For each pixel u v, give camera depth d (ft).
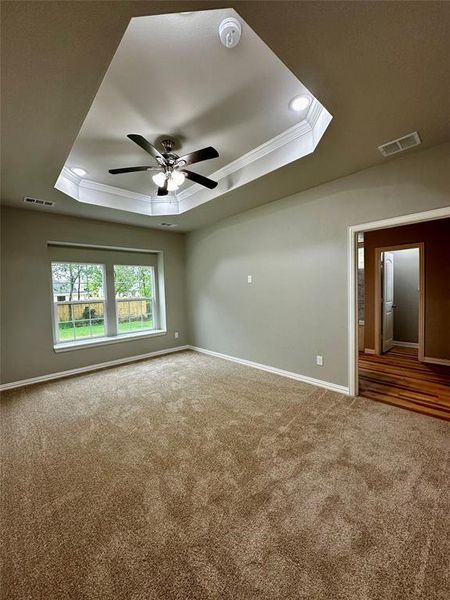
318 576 3.95
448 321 13.98
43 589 3.87
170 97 6.69
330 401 9.77
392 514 4.96
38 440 7.72
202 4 3.75
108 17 3.84
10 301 11.92
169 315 17.93
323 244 10.73
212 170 11.13
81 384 12.15
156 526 4.86
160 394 10.87
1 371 11.69
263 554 4.29
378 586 3.80
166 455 6.92
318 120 7.36
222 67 5.78
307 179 10.03
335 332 10.59
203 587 3.85
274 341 13.01
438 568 4.00
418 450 6.81
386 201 8.84
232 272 15.02
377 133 7.03
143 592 3.80
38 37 4.06
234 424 8.36
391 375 12.50
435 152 7.84
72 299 14.60
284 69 5.89
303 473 6.10
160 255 17.69
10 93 5.20
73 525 4.93
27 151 7.34
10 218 11.94
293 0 3.66
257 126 8.08
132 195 13.20
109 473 6.31
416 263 18.07
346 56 4.64
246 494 5.54
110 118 7.43
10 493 5.75
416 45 4.41
